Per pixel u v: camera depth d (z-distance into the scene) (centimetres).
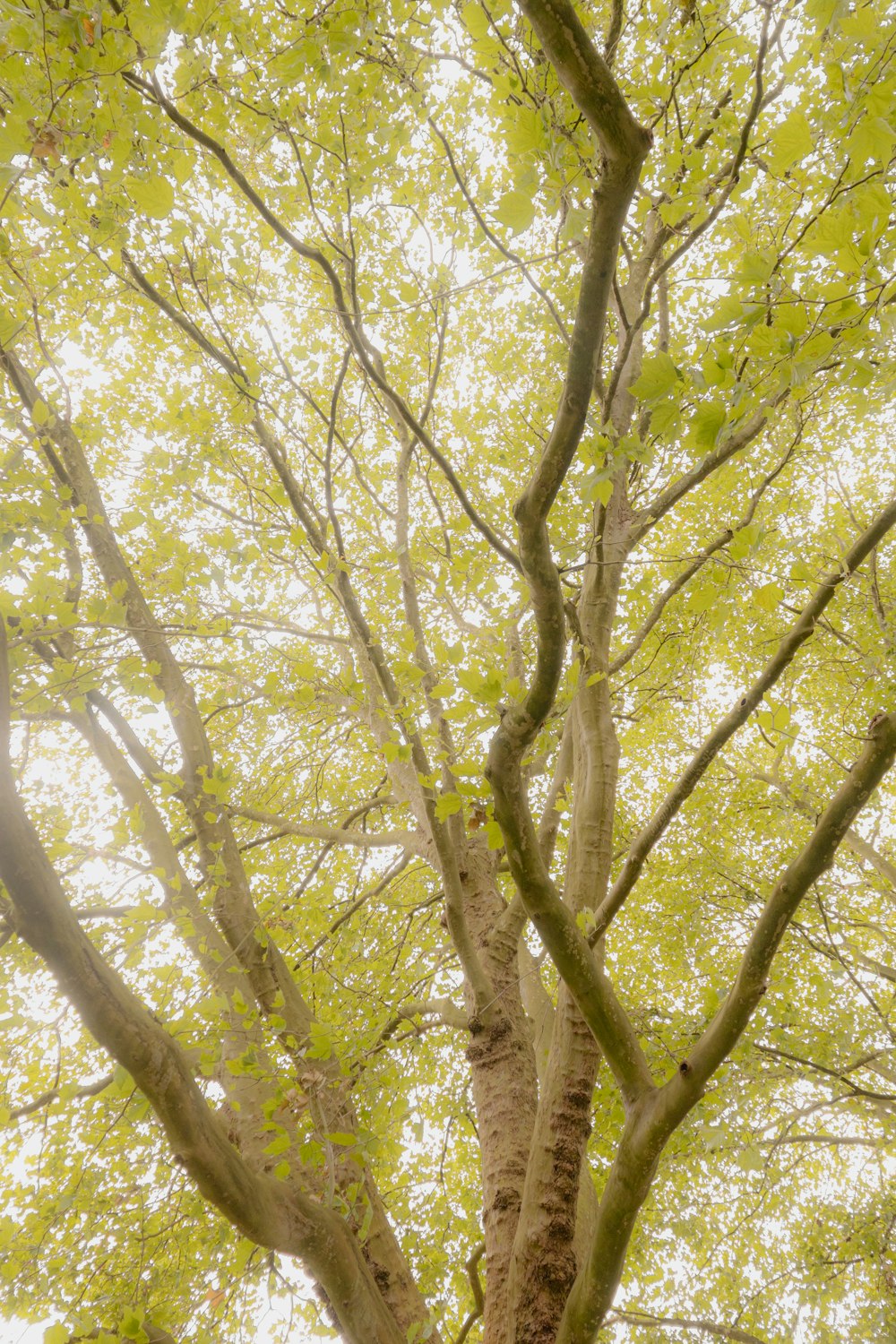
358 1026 427
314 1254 263
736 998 226
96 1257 410
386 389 304
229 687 511
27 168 224
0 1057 421
